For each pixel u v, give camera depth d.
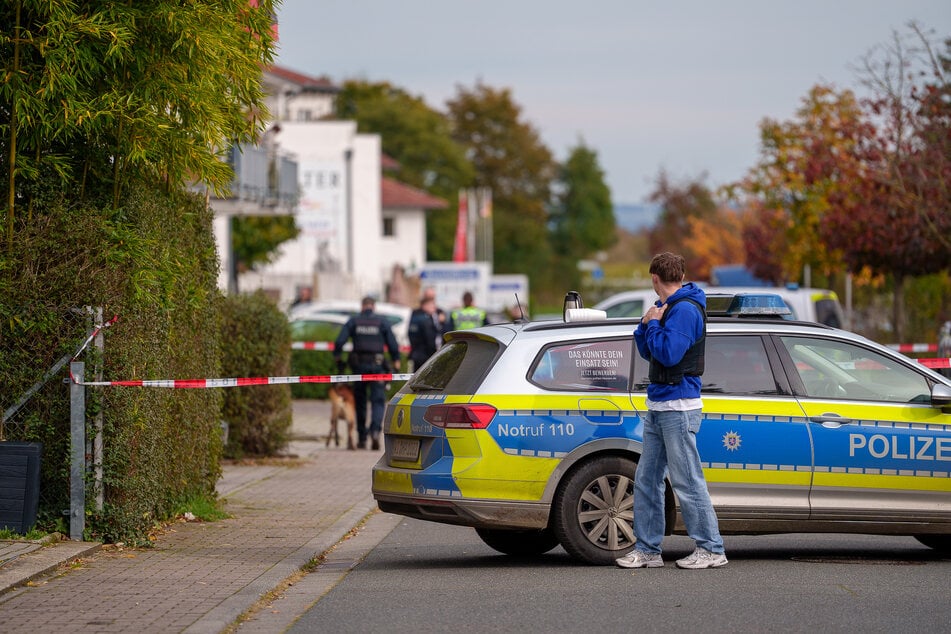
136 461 34.16
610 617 25.48
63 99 32.25
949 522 32.41
